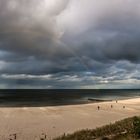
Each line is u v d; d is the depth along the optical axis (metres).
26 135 32.09
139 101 99.44
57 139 22.25
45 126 39.06
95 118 48.81
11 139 29.73
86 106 75.56
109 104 83.12
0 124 40.69
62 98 162.38
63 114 55.41
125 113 57.84
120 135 19.50
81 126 38.62
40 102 119.88
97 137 19.88
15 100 139.12
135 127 20.00
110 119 47.19
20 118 48.38
